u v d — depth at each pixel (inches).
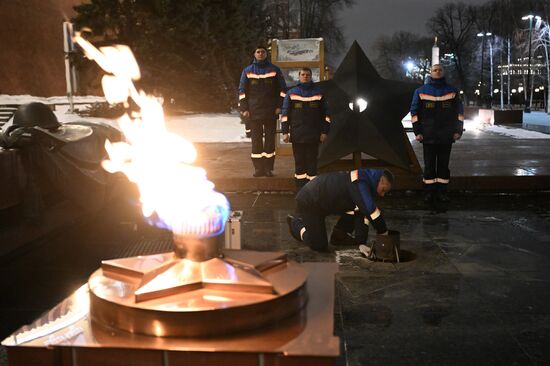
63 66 1720.0
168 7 1091.9
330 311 60.4
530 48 1919.3
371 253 220.8
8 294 186.5
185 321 53.8
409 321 160.6
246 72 383.6
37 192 231.5
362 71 396.8
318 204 229.8
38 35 1644.9
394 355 139.3
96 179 254.2
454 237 257.0
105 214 298.4
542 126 963.3
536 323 158.7
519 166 424.5
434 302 175.3
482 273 204.1
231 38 1336.1
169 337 54.1
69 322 58.7
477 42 2652.6
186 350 52.2
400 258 225.1
